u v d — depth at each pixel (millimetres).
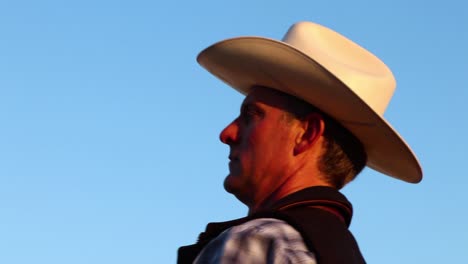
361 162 5836
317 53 5934
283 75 5594
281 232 5016
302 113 5621
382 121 5582
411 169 6129
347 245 5195
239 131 5727
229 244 4957
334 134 5641
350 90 5422
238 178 5648
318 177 5559
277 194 5535
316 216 5227
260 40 5547
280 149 5582
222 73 6078
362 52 6125
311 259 4941
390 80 6004
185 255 5262
